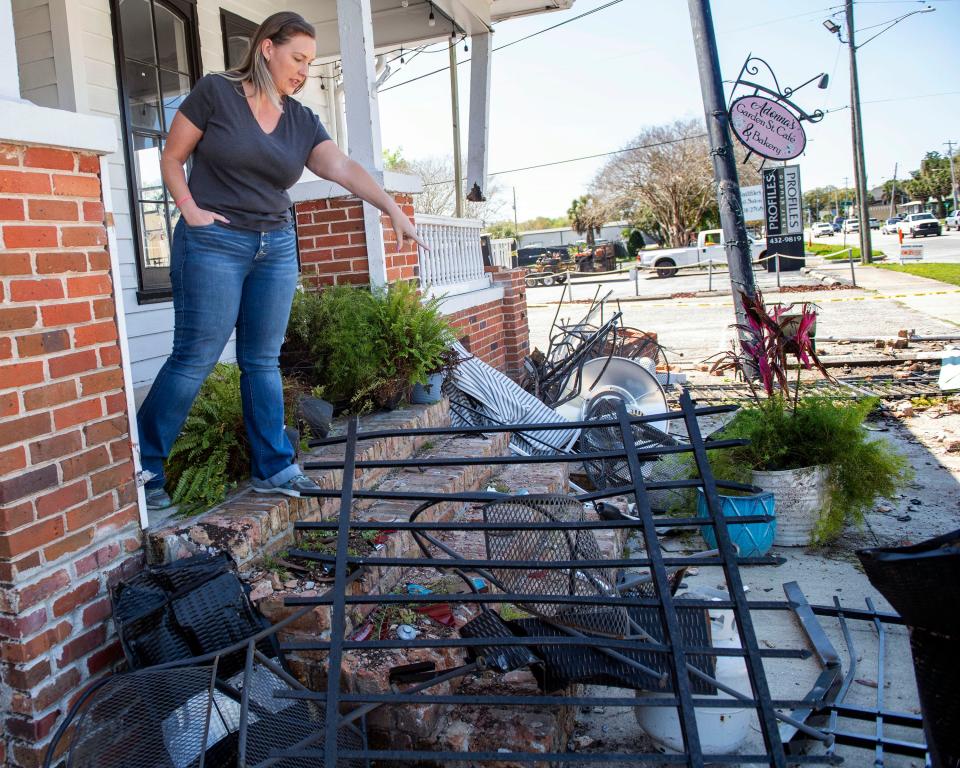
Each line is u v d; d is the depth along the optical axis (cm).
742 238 993
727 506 468
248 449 364
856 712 314
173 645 268
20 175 256
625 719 331
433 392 555
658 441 582
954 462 638
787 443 497
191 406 338
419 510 305
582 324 831
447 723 289
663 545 508
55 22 558
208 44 696
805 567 463
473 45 988
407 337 525
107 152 285
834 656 354
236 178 305
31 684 260
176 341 319
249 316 333
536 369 739
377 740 287
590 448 596
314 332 522
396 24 976
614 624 274
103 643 286
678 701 234
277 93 310
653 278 3369
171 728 244
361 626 314
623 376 672
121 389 296
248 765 236
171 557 304
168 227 644
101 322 287
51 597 267
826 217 11831
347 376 509
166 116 648
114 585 287
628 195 5253
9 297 253
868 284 2192
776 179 2364
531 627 291
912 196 10031
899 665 356
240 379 345
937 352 1064
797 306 1784
